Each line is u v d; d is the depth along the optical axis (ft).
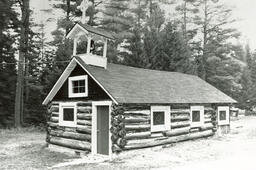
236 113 123.34
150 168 35.24
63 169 36.81
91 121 46.52
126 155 42.96
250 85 163.63
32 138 67.67
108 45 96.78
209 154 44.21
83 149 47.37
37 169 37.76
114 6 101.76
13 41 88.89
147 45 105.60
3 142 61.41
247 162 37.93
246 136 64.39
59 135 52.42
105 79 46.03
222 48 130.31
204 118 61.52
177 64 102.78
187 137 55.83
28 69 107.14
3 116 99.14
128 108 43.62
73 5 92.12
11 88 101.19
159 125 49.60
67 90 51.75
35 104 103.30
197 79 74.43
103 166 37.22
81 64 47.32
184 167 35.37
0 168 38.68
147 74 60.34
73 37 51.37
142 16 123.44
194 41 135.44
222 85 130.41
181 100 53.78
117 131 42.29
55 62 83.76
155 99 48.06
